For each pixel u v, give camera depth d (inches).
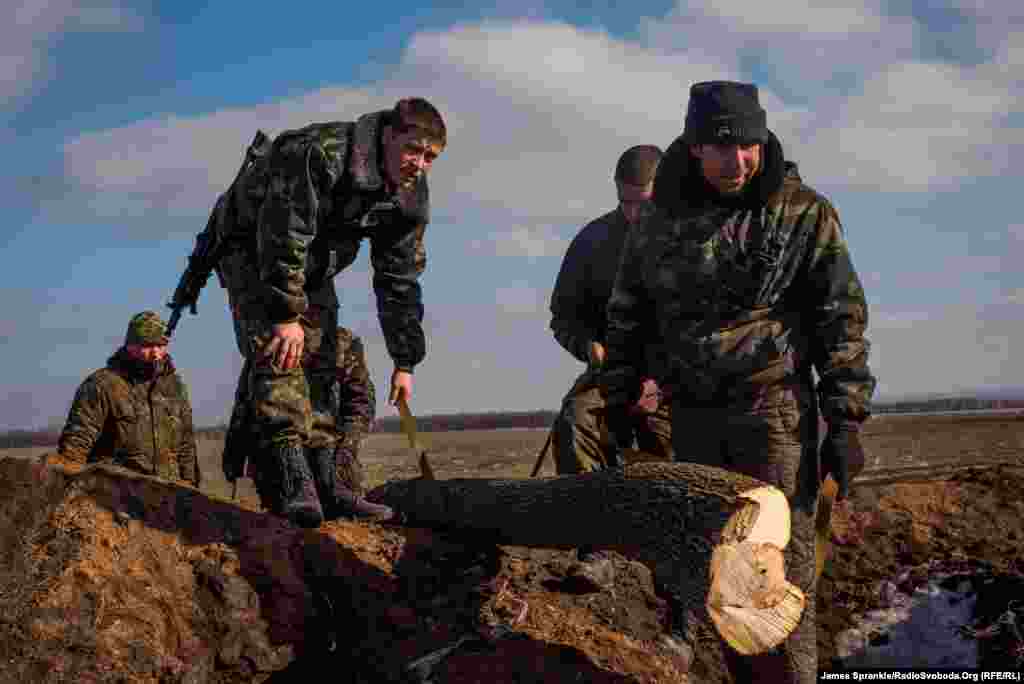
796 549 137.5
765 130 130.8
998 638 189.5
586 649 150.1
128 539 138.6
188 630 134.5
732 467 141.5
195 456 233.9
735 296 135.6
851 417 133.3
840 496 134.5
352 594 147.6
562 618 156.3
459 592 154.4
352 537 158.2
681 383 142.6
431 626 146.9
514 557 166.1
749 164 130.6
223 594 137.6
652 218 142.4
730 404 138.9
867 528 214.8
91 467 148.9
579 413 183.9
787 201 134.5
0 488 141.9
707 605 118.5
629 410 152.9
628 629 160.9
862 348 134.7
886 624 195.8
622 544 134.6
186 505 148.1
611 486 135.7
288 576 143.7
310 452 167.3
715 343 137.6
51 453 153.3
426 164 154.8
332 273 163.5
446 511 165.3
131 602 132.0
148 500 146.0
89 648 126.0
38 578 130.3
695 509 122.3
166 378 228.2
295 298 149.3
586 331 198.8
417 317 176.7
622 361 150.8
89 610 129.0
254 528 148.5
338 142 150.3
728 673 167.0
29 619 125.6
